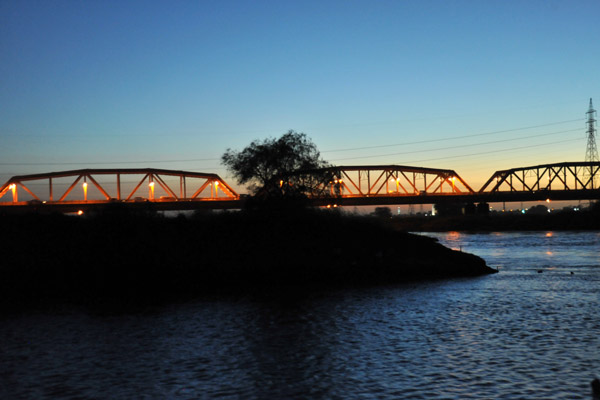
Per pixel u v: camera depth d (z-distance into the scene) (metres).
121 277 56.88
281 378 23.81
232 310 40.66
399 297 45.53
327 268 59.47
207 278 57.00
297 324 35.00
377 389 22.16
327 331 32.75
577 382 22.45
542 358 25.91
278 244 66.19
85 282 55.47
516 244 116.00
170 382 23.53
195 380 23.75
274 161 75.06
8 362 26.92
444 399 20.91
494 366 24.80
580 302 41.44
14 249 62.62
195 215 73.06
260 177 76.06
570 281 54.44
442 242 126.62
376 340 30.19
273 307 41.62
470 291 48.31
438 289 50.03
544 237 143.12
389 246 67.94
